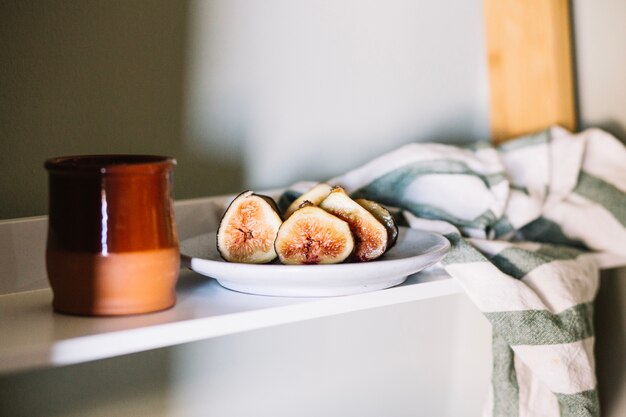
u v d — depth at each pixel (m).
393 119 1.01
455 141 1.06
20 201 0.80
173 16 0.85
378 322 0.97
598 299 1.07
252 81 0.91
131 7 0.83
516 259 0.85
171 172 0.66
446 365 1.03
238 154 0.91
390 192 0.90
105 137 0.83
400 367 0.99
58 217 0.64
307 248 0.71
